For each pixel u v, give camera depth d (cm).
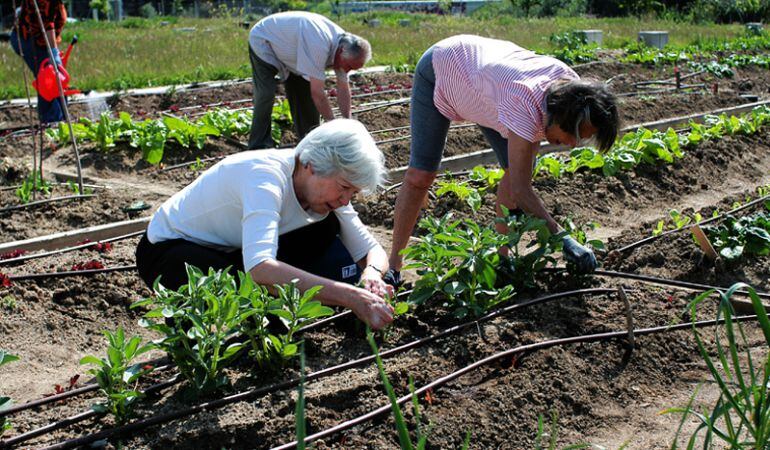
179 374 375
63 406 362
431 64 453
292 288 347
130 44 1767
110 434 332
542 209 430
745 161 864
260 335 367
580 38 1814
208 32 2122
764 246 539
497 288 456
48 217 668
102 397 370
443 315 433
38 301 486
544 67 416
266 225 357
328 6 3672
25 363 423
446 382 377
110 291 502
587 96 374
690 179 779
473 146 929
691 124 913
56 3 930
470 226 427
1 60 1442
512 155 412
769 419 287
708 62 1631
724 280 518
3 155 841
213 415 345
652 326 439
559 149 887
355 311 351
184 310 347
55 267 544
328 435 338
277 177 365
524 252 577
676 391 399
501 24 2511
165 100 1167
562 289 467
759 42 1955
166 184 786
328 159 346
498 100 416
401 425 238
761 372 405
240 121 931
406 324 426
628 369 408
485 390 375
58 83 698
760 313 286
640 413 380
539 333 421
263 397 358
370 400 364
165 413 348
